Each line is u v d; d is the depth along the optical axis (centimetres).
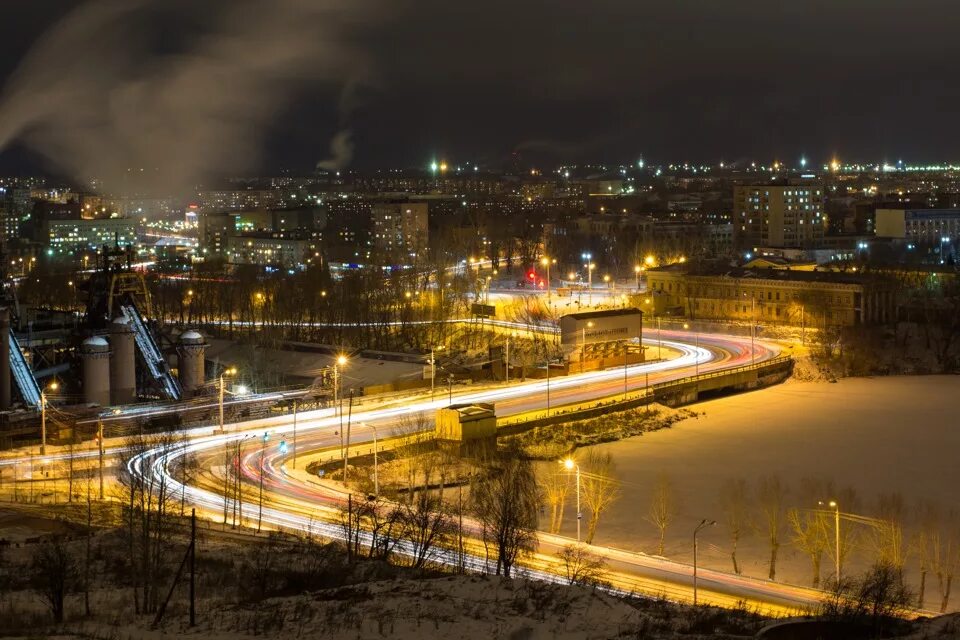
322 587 9200
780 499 15150
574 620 7806
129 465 15138
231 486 14812
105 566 10062
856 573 12525
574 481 15875
